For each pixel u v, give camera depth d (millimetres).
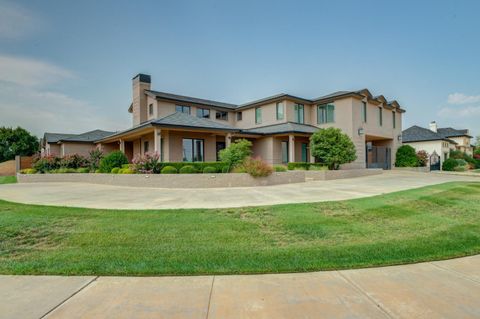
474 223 5902
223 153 16188
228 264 3760
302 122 24953
